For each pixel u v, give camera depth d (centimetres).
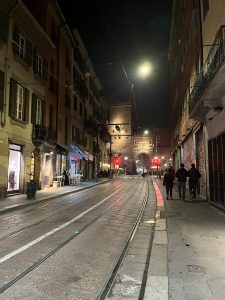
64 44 3316
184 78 3027
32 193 1775
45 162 2631
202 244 791
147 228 1022
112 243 816
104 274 581
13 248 752
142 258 685
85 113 4594
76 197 2081
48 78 2652
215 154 1540
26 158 2170
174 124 4881
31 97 2284
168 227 1012
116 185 3603
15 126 2002
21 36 2106
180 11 3400
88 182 3878
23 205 1524
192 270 595
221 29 1120
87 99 4778
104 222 1126
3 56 1848
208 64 1355
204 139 1820
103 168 6481
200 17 1891
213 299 468
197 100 1559
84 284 530
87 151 4738
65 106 3344
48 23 2728
